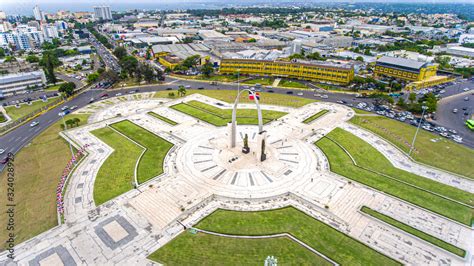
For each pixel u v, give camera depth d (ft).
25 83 636.89
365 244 222.48
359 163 338.54
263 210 259.80
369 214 252.83
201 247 217.97
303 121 455.63
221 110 501.15
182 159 341.41
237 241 223.71
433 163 341.41
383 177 309.83
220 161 337.52
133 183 293.23
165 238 226.99
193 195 277.23
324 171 319.88
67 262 206.28
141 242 222.89
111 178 303.27
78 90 618.03
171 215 250.57
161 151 360.48
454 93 615.16
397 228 237.45
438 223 244.63
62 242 223.10
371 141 393.09
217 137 398.42
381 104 542.57
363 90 629.92
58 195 271.49
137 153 355.15
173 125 437.58
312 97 580.71
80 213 252.21
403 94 602.03
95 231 232.94
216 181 299.99
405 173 319.06
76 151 360.48
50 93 617.62
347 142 388.57
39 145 380.99
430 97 515.09
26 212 257.14
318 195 278.46
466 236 231.09
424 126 442.50
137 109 509.35
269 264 176.45
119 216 249.14
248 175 310.65
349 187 291.17
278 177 307.99
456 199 276.00
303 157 349.00
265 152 359.46
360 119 467.11
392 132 421.18
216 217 250.37
